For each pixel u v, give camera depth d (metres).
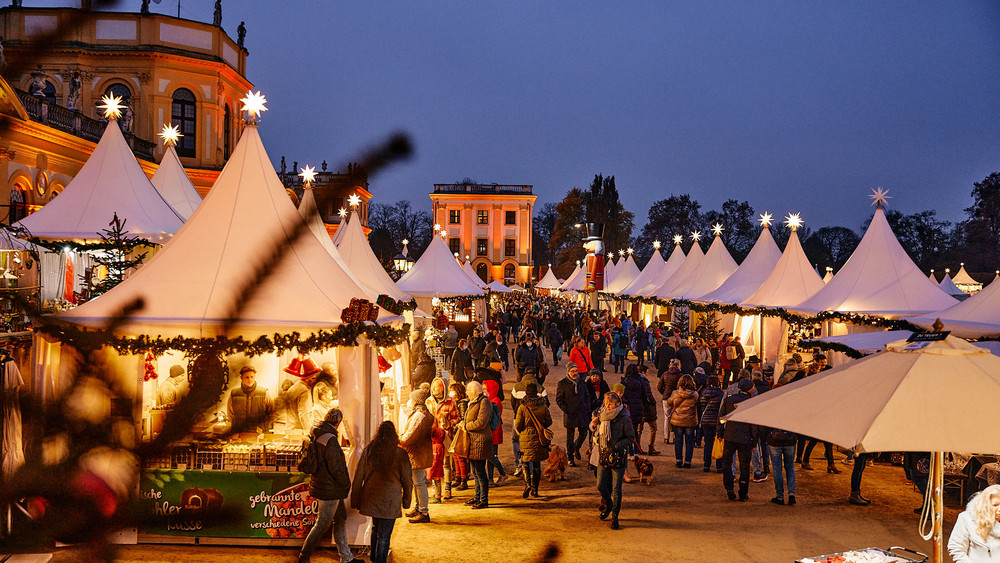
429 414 8.86
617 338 23.84
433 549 7.79
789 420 4.73
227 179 8.84
